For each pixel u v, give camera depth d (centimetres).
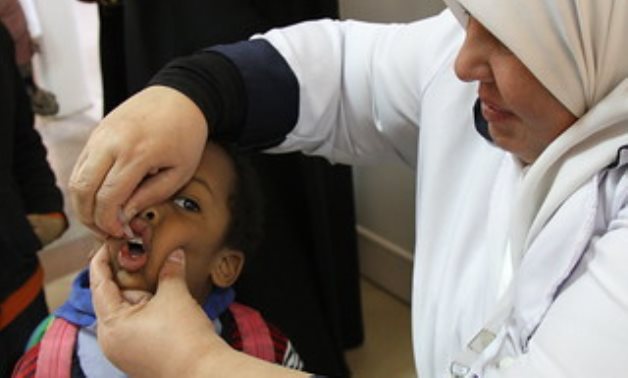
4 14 270
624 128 50
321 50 83
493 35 50
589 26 47
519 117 54
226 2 111
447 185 71
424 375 74
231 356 52
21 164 137
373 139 88
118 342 56
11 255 125
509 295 57
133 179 62
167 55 113
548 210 53
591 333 42
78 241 213
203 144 69
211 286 79
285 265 141
